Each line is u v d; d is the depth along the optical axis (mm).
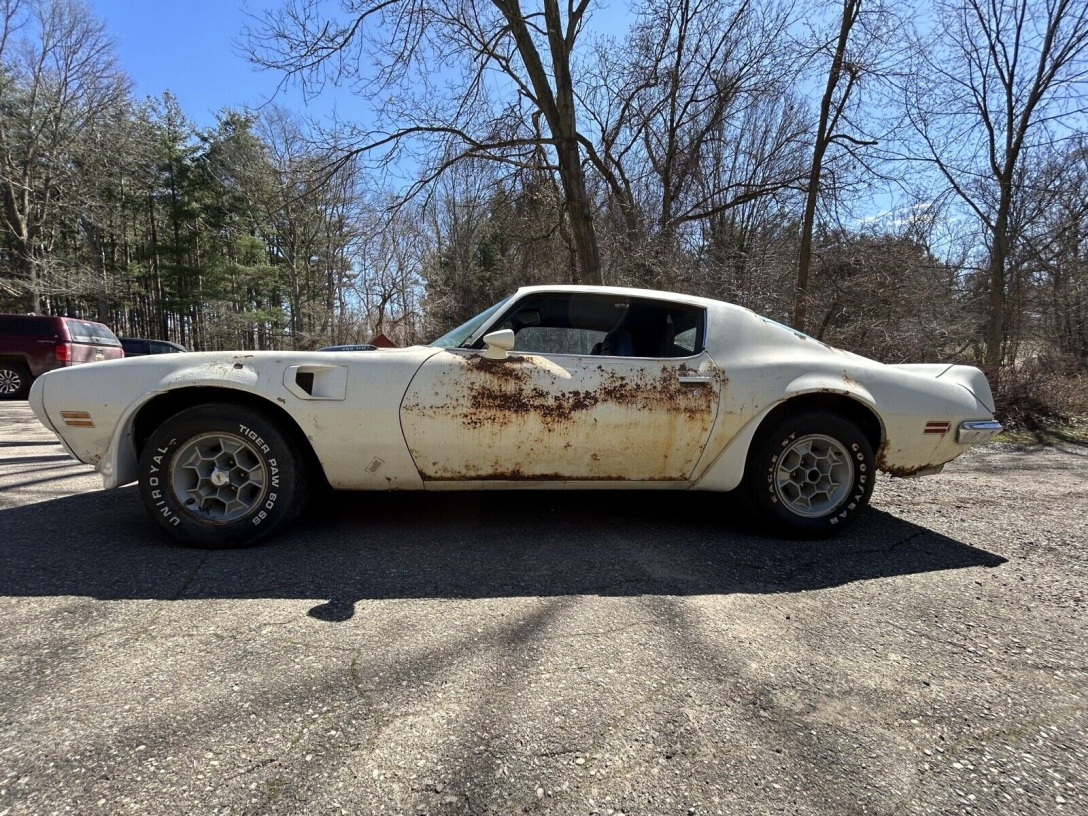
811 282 9914
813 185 9484
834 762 1410
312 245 31672
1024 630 2119
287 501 2807
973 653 1947
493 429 2848
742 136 15000
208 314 33469
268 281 33938
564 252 12766
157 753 1383
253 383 2734
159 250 33406
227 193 32281
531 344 3477
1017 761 1428
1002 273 9367
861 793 1312
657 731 1510
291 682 1691
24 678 1683
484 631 2031
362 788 1289
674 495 3963
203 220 33625
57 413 2723
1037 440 6902
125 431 2770
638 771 1363
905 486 4480
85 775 1308
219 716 1526
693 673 1790
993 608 2303
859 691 1713
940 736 1517
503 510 3537
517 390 2869
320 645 1907
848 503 3105
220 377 2723
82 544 2811
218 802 1239
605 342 3518
